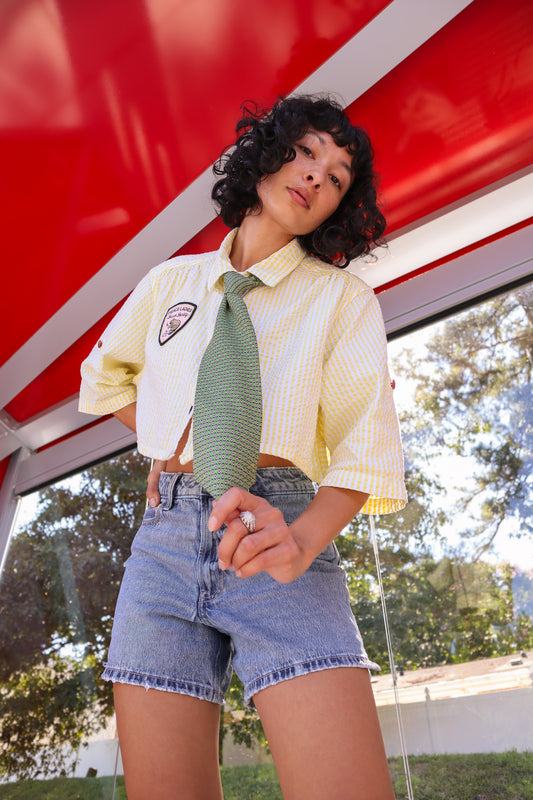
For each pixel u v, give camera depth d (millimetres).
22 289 2475
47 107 1833
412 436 2201
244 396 886
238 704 2250
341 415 1091
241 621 975
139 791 937
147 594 1036
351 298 1133
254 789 2096
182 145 1958
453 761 1780
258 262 1205
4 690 2930
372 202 1342
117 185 2086
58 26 1620
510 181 1980
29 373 2916
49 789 2584
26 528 3236
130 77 1762
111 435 3068
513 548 1884
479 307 2195
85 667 2703
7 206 2137
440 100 1774
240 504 759
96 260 2365
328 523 933
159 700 979
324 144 1237
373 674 1997
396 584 2057
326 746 869
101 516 2955
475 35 1623
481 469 2021
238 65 1749
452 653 1885
